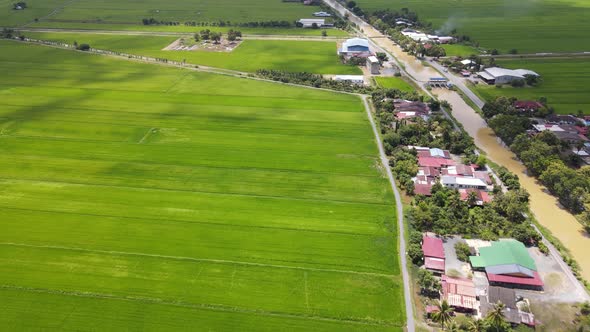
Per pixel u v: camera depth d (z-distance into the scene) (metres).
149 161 131.12
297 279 87.31
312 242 97.56
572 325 77.19
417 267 90.38
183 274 88.50
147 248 95.62
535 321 78.06
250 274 88.50
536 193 118.25
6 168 127.00
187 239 98.44
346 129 152.00
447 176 120.31
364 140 144.38
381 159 132.62
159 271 89.19
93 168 127.31
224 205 110.44
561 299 82.75
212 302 81.88
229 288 85.06
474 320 77.88
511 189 117.44
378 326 76.88
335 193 115.81
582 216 103.00
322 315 79.12
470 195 110.38
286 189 117.44
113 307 80.62
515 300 81.31
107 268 89.88
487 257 91.25
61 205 110.06
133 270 89.44
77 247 95.81
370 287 85.19
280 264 91.25
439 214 104.44
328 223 103.88
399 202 111.88
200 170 126.44
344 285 85.75
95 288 84.88
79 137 146.12
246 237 99.12
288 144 141.50
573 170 118.12
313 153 136.12
